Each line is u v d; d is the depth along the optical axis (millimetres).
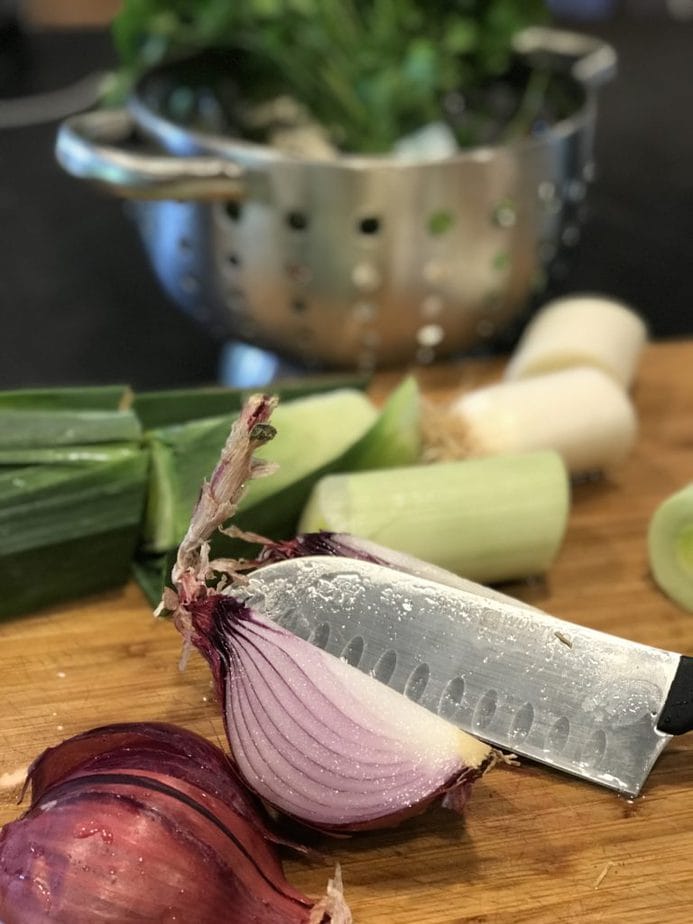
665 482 459
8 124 858
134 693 344
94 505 377
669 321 629
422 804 271
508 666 322
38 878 252
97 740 289
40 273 698
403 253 476
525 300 531
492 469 390
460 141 636
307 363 537
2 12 993
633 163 834
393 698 284
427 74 564
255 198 459
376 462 413
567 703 316
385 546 371
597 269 691
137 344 629
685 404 511
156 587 384
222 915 258
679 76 981
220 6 585
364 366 528
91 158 440
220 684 287
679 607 389
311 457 396
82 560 379
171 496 382
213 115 626
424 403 430
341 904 265
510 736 316
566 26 1090
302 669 287
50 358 610
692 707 304
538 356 480
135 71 616
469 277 494
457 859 289
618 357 486
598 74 600
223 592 302
